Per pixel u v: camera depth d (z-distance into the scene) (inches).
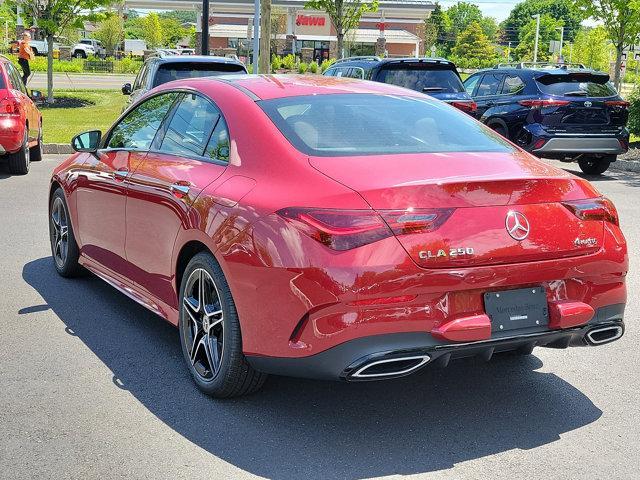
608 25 809.5
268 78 192.4
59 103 971.3
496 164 157.4
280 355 143.6
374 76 565.9
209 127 179.2
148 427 151.7
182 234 169.8
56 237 261.9
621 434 151.4
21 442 144.5
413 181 142.8
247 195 153.2
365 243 136.0
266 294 143.7
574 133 522.3
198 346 168.9
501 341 144.5
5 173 498.0
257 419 156.2
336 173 147.2
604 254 153.0
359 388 172.7
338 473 134.6
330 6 1148.5
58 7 947.3
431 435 149.9
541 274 146.2
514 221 144.3
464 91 570.9
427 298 138.7
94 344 198.8
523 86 540.7
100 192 217.8
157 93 210.7
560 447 145.4
